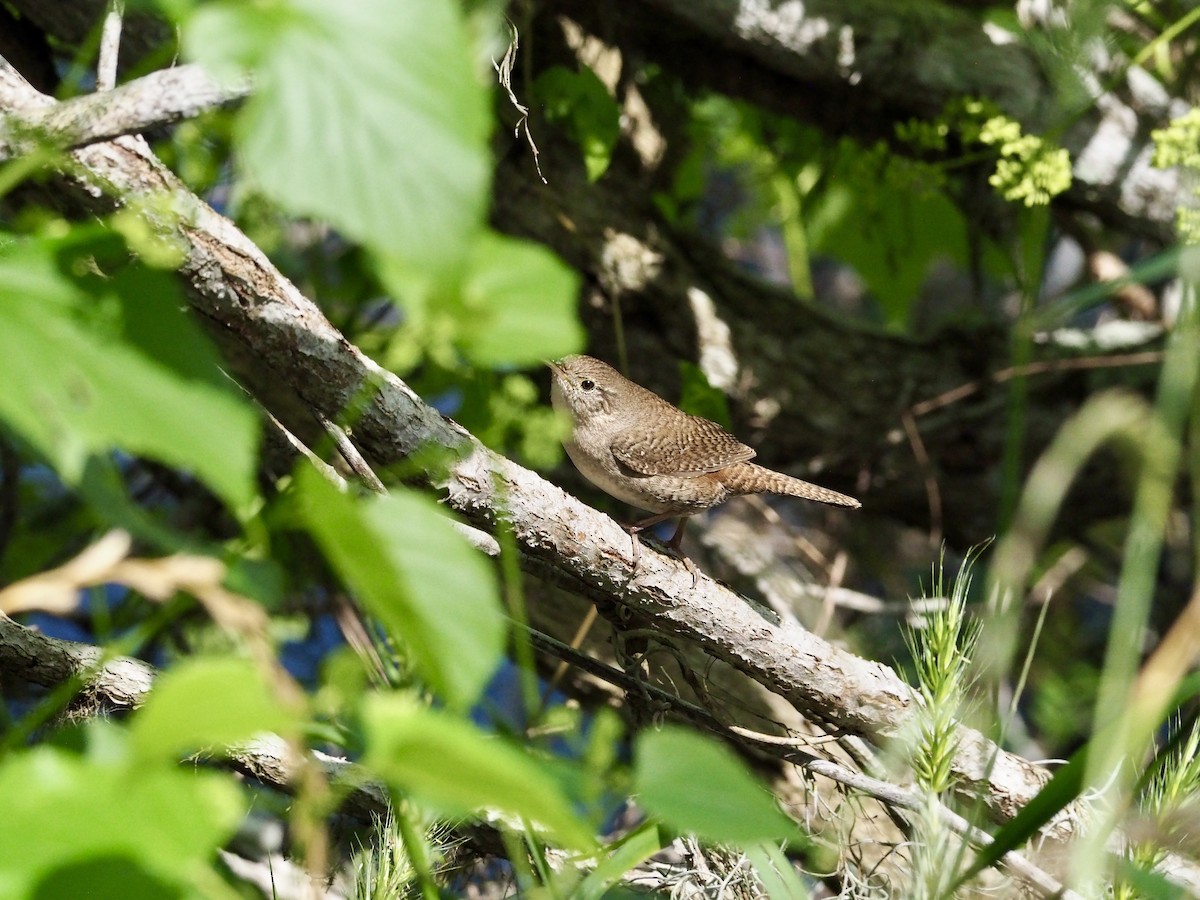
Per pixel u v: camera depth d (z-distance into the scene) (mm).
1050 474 5484
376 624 7258
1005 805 7379
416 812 5426
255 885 7227
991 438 12805
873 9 11359
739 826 2896
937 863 5016
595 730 3582
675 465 9969
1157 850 5453
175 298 2785
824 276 19266
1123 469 12570
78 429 2537
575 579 7812
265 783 7098
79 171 4973
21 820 2598
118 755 3605
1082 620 14969
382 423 6480
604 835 6910
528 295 2711
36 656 7031
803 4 11305
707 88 12094
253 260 6168
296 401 10547
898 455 12883
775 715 10805
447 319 2684
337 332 6410
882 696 7727
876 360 12828
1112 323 13570
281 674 2713
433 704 6555
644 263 12195
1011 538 5305
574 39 11492
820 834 7570
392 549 2711
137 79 4773
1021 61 11273
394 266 2652
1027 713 12797
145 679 7188
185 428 2613
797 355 12680
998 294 15367
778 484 10445
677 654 7914
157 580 2801
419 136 2498
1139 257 15430
